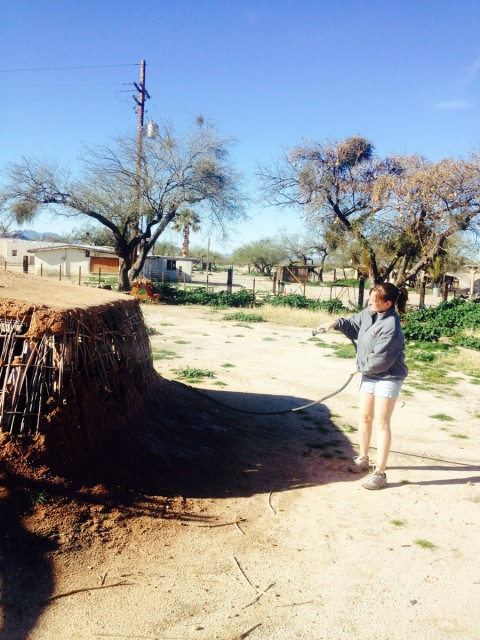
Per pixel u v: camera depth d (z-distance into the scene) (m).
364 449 5.12
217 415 6.40
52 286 5.71
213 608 2.87
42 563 2.97
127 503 3.73
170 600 2.89
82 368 3.93
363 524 4.04
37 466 3.50
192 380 8.77
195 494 4.20
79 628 2.59
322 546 3.68
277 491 4.54
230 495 4.33
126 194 28.56
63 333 3.66
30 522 3.20
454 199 22.59
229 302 24.95
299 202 26.14
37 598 2.74
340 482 4.85
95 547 3.23
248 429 6.15
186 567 3.24
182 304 25.45
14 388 3.54
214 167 28.25
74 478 3.64
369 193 24.75
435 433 6.62
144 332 5.87
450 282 51.12
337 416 7.14
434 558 3.59
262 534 3.77
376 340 4.66
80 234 61.69
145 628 2.65
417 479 5.01
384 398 4.69
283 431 6.29
